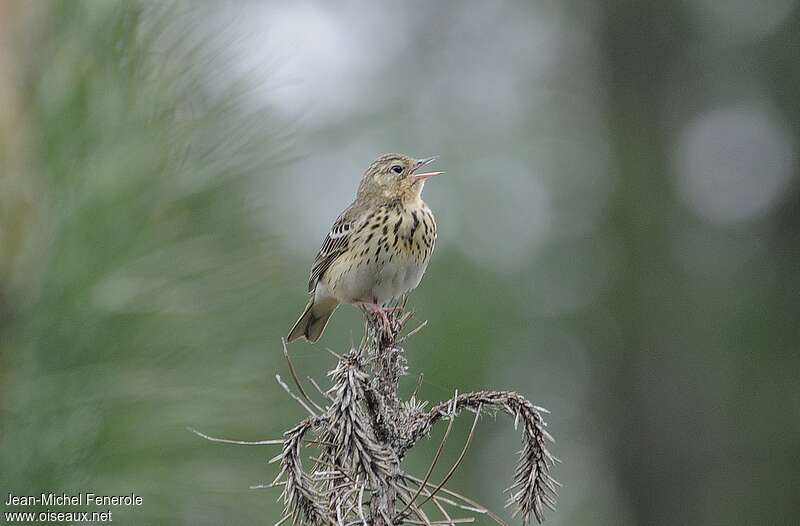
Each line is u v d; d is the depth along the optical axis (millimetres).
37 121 5293
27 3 5328
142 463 5488
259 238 6031
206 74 5539
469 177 16859
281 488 6043
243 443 5062
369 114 16469
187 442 5656
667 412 17562
